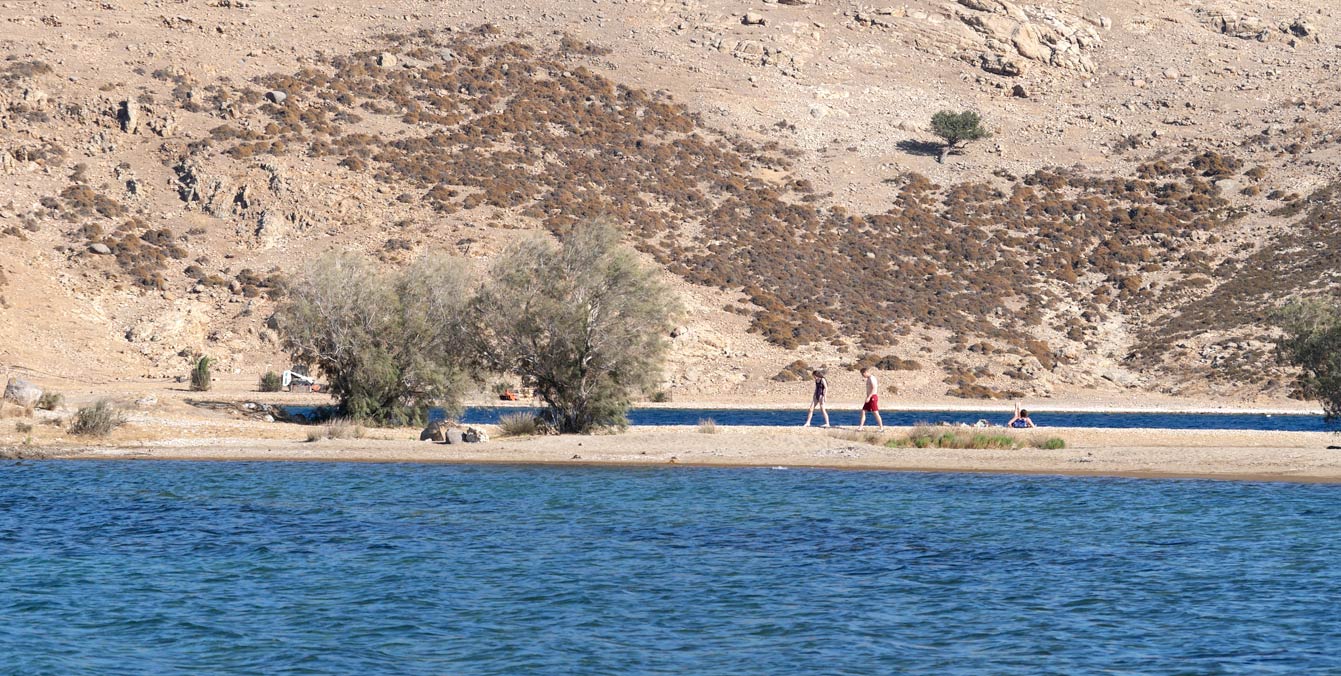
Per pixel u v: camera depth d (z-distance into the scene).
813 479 53.75
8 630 27.83
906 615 29.06
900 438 65.19
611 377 70.38
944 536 39.41
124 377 112.62
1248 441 64.69
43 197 137.38
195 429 69.62
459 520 42.66
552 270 69.94
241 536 39.50
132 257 131.50
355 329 72.62
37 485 51.00
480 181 149.12
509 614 29.33
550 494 49.09
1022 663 25.09
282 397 102.69
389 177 147.75
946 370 128.88
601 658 25.73
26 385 76.31
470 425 68.88
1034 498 47.59
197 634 27.61
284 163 146.25
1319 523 40.72
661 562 35.31
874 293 143.25
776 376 124.31
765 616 29.03
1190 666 24.69
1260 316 136.50
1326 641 26.23
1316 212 156.88
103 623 28.53
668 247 143.50
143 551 36.97
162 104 155.38
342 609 29.81
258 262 134.25
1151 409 115.38
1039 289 147.75
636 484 52.12
